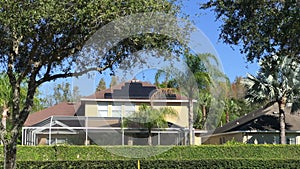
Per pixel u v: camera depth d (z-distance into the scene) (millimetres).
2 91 23938
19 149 21359
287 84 26312
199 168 19172
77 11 9117
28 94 10945
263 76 26891
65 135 28078
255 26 12766
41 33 10359
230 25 13516
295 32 12320
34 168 18047
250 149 23359
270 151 23672
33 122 30109
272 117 30688
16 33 9930
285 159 20156
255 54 13289
